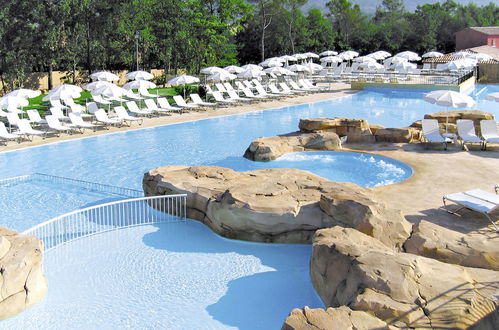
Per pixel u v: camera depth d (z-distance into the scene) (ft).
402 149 52.21
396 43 210.38
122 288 26.03
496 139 49.85
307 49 212.64
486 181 40.16
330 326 18.39
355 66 123.65
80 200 40.04
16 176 46.34
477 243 26.16
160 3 129.80
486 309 19.43
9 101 59.77
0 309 23.03
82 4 112.78
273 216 31.04
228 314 23.63
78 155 54.03
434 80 110.52
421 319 18.97
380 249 24.63
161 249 30.86
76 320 23.11
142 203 39.34
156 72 143.74
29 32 108.68
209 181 37.19
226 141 61.00
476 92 107.24
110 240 32.17
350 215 29.50
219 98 88.69
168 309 24.02
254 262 29.12
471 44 190.70
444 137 51.67
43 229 34.09
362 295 20.31
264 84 111.55
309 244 31.53
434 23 213.66
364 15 248.11
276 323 22.94
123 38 129.18
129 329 22.39
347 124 56.29
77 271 27.89
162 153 55.01
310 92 108.58
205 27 142.82
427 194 37.22
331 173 46.11
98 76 85.61
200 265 28.68
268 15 198.70
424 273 21.58
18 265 23.76
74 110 72.84
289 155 52.49
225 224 32.27
